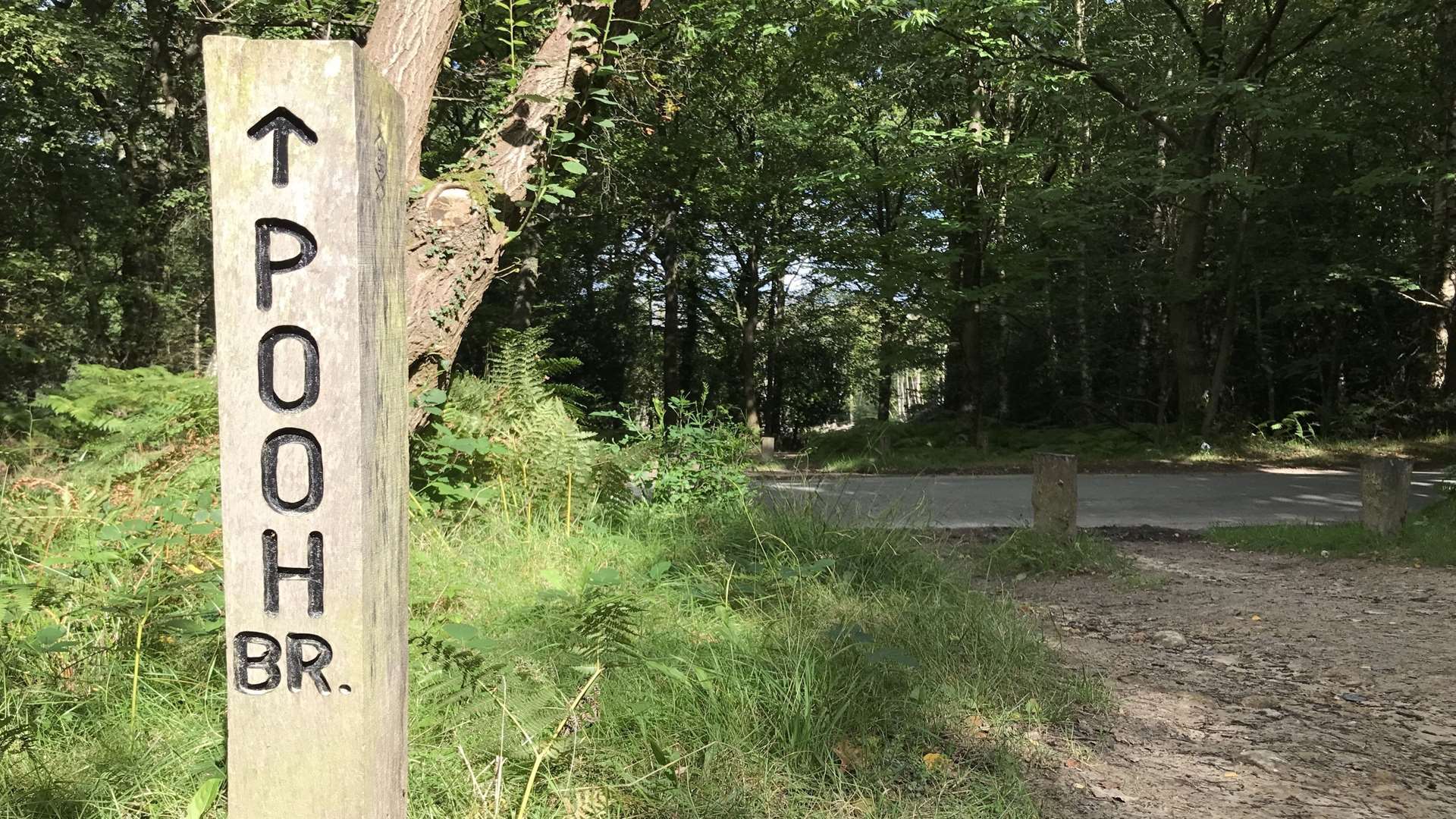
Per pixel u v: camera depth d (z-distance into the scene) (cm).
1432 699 397
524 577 410
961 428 2002
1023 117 1941
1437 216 1842
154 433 555
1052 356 2506
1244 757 330
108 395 666
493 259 551
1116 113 1891
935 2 1470
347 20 985
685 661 316
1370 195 1811
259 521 171
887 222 2297
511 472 538
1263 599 598
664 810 243
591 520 503
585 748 261
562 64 568
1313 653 472
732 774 264
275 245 169
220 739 250
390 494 182
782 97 1972
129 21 1731
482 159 566
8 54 1285
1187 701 394
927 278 1903
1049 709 356
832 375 3062
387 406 180
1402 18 1556
